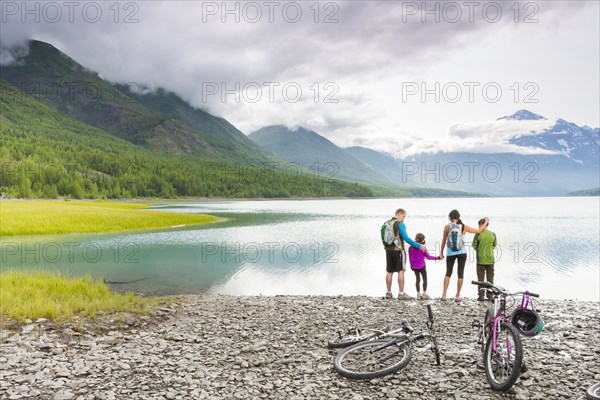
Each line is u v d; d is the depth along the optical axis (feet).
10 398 22.06
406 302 51.52
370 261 100.63
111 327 37.70
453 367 27.09
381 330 31.22
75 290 52.11
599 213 374.84
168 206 504.02
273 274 82.58
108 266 88.84
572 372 26.07
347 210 417.90
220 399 22.31
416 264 54.13
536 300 54.08
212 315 44.68
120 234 160.86
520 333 23.63
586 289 70.85
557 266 95.04
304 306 49.75
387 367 25.79
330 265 94.58
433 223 240.32
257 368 27.32
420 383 24.45
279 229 190.80
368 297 55.77
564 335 35.96
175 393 22.94
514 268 92.73
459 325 39.47
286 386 24.21
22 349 30.30
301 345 32.94
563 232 184.96
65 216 191.62
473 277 83.56
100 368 26.78
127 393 22.94
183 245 128.26
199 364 27.96
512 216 325.01
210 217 252.83
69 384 23.98
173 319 42.65
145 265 90.84
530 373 25.64
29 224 165.17
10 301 42.98
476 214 354.95
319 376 25.68
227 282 73.67
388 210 420.36
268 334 36.50
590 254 115.03
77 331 35.76
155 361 28.40
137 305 47.09
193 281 73.92
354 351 26.96
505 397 22.44
